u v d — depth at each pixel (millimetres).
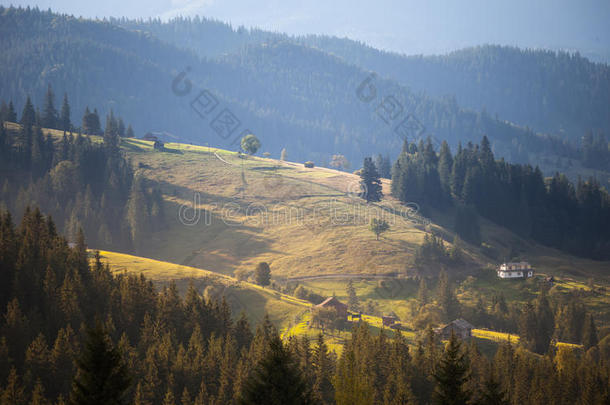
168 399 64812
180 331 85438
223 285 127625
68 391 64625
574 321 125125
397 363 78812
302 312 118812
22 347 70250
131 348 74000
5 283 82938
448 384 47906
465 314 131625
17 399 58875
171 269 133750
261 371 46188
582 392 80188
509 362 88625
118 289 90625
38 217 106812
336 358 84125
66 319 77625
